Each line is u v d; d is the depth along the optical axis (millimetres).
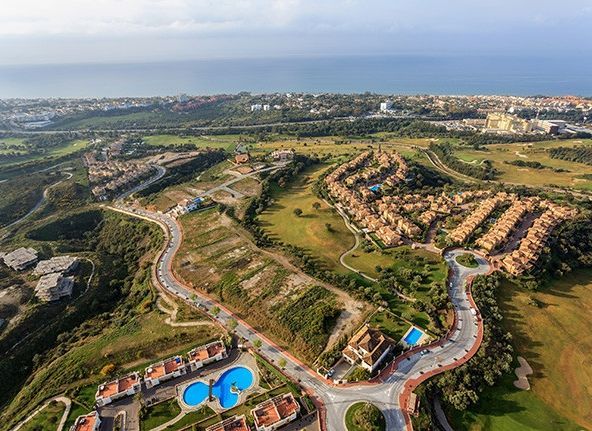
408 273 151375
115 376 115812
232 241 186000
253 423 97125
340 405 100938
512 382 111062
